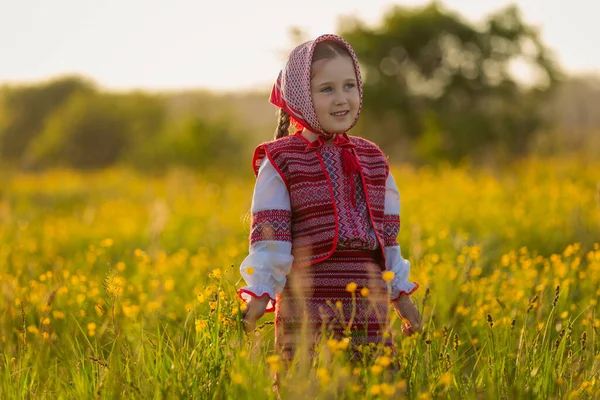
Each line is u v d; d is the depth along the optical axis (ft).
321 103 13.26
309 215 13.14
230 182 80.18
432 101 133.90
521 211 36.24
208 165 123.95
